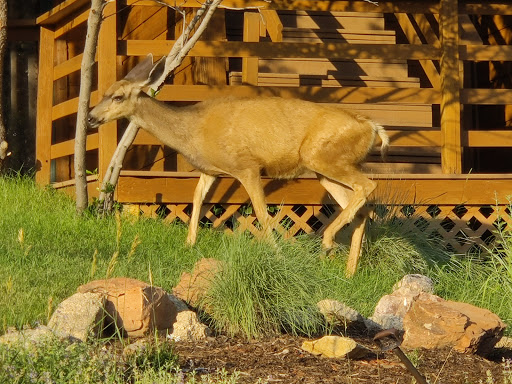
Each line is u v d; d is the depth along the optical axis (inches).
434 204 1008.9
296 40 1145.4
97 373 457.1
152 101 890.1
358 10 1040.8
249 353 565.9
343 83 1133.1
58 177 1270.9
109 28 1009.5
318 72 1130.7
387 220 940.0
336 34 1155.3
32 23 1311.5
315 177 1005.8
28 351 453.7
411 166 1109.7
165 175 987.3
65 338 501.4
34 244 803.4
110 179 971.3
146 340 559.5
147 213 989.2
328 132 880.3
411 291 742.5
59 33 1170.0
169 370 503.2
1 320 569.0
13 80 1359.5
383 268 887.1
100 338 560.1
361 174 885.2
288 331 643.5
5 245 788.0
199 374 506.6
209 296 642.2
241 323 619.5
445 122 1035.3
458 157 1034.7
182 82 1143.6
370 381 514.6
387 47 1039.0
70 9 1106.7
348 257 881.5
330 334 641.0
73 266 735.7
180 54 910.4
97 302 562.9
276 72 1121.4
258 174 889.5
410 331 610.9
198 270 668.1
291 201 1002.7
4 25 1142.3
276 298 634.8
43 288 654.5
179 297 658.2
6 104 1370.6
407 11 1048.2
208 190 926.4
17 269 702.5
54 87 1266.0
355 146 884.6
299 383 502.0
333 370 534.9
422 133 1045.8
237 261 650.8
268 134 880.9
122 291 581.9
